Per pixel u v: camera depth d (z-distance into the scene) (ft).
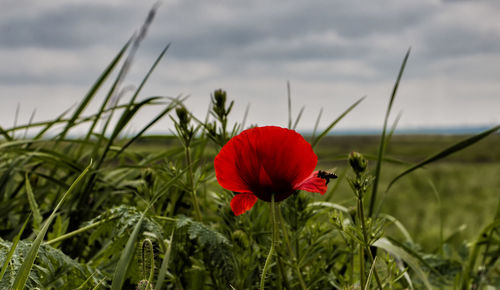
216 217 2.78
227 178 1.97
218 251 2.26
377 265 2.18
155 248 2.15
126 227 2.16
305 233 2.54
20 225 2.61
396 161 2.69
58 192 2.77
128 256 1.83
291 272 2.44
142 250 1.93
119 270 1.81
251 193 1.98
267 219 2.64
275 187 1.97
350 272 2.53
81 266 2.13
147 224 2.20
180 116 2.40
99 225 2.26
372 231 2.05
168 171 2.49
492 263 2.77
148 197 2.49
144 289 1.88
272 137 1.97
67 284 2.13
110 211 2.25
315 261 2.49
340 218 2.07
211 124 2.44
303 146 1.96
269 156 1.97
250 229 2.41
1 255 1.95
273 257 2.33
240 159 1.96
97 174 2.76
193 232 2.24
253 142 1.97
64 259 2.06
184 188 2.43
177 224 2.25
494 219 2.77
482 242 2.72
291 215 2.44
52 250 2.08
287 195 1.98
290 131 1.97
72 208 2.66
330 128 2.75
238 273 2.31
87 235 2.65
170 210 2.64
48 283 2.10
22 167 2.76
